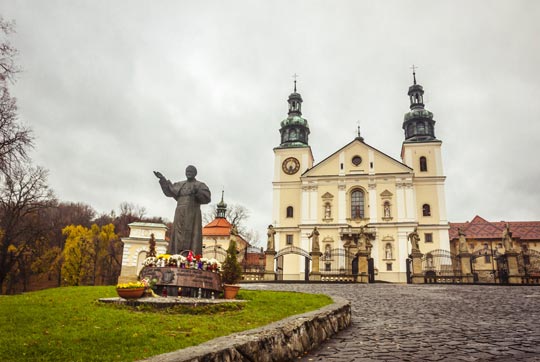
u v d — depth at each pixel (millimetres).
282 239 54719
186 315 9547
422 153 54344
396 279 49500
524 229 65312
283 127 61000
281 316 10344
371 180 53594
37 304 10742
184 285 11992
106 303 10656
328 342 8070
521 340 7840
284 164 57781
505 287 24062
